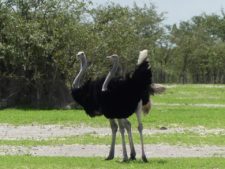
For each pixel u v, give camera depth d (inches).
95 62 3026.6
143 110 1231.5
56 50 2997.0
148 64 1167.0
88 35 3016.7
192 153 1353.3
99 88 1184.8
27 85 3068.4
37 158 1217.4
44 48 2935.5
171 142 1558.8
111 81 1173.7
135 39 3329.2
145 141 1577.3
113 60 1185.4
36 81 3024.1
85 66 1242.0
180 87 5733.3
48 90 3048.7
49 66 3031.5
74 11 3088.1
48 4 3036.4
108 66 3043.8
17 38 2967.5
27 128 1990.7
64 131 1895.9
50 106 3034.0
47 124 2127.2
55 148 1438.2
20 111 2753.4
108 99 1167.6
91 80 1219.9
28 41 2962.6
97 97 1185.4
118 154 1330.0
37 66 3019.2
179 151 1387.8
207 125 2098.9
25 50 2984.7
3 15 3011.8
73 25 2999.5
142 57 1168.8
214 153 1348.4
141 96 1177.4
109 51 3080.7
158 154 1334.9
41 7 3048.7
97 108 1204.5
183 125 2094.0
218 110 2883.9
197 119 2330.2
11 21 2989.7
